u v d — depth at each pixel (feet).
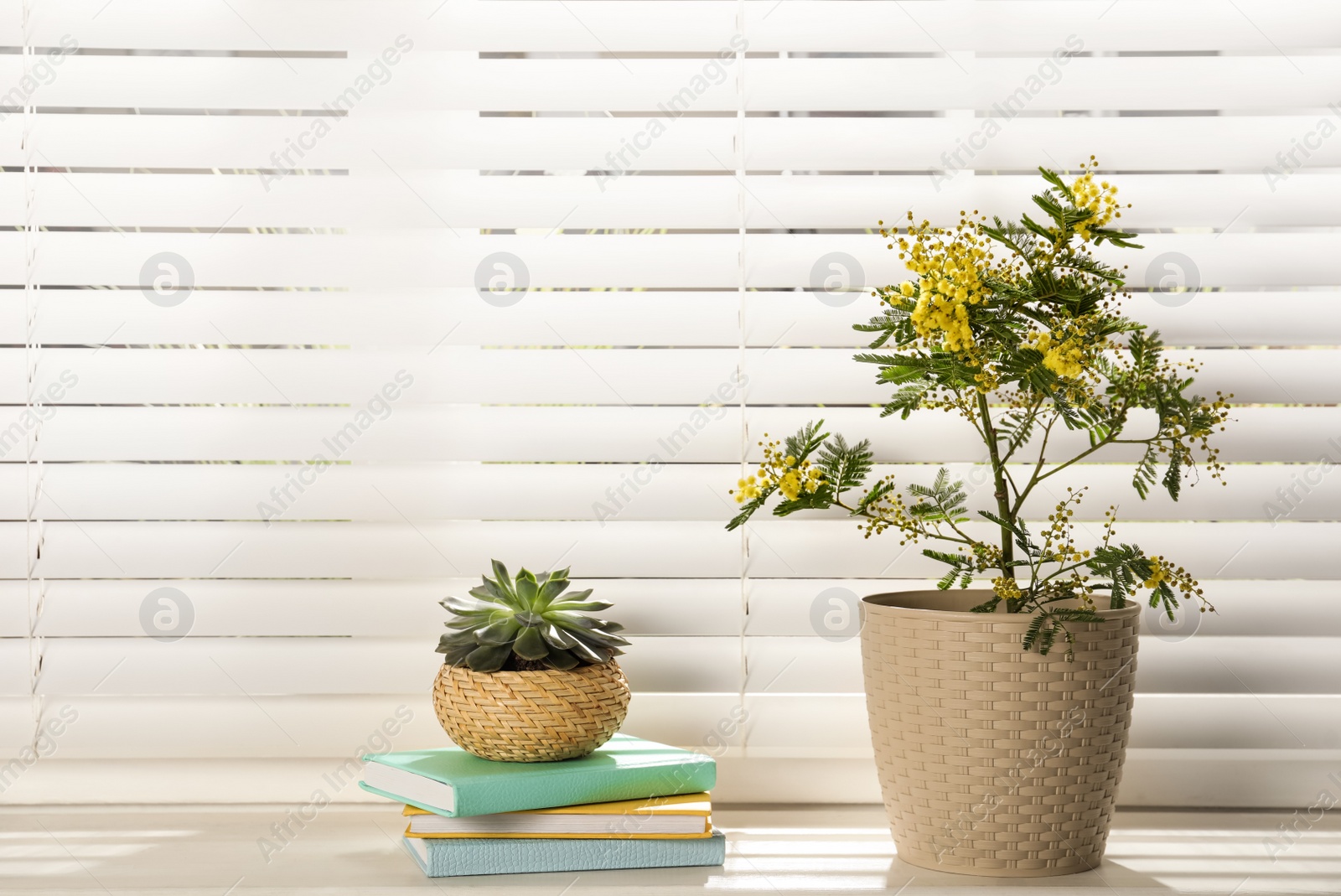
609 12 3.73
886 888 2.94
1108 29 3.72
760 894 2.90
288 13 3.70
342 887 2.93
